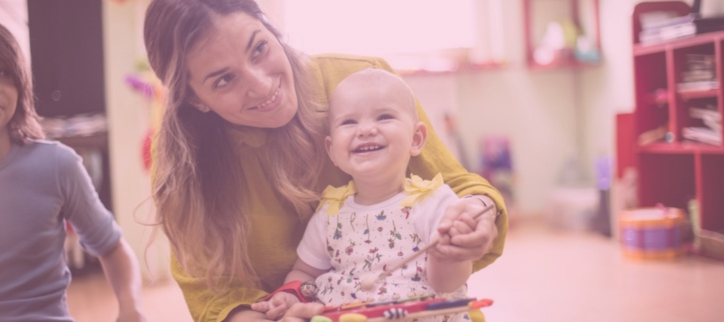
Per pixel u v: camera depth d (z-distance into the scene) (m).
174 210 1.04
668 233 2.61
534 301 2.07
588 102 3.82
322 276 1.00
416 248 0.96
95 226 1.25
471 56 3.83
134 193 2.65
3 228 1.12
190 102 1.03
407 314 0.81
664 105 2.97
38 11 1.74
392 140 0.98
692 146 2.64
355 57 1.19
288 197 1.06
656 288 2.15
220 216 1.06
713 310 1.87
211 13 0.95
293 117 1.07
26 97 1.18
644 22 2.96
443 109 3.76
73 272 2.96
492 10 3.87
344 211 1.03
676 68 2.72
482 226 0.84
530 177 3.88
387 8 3.69
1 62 1.12
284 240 1.10
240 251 1.05
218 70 0.96
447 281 0.90
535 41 3.86
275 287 1.12
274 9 1.09
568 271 2.47
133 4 2.65
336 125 1.02
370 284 0.88
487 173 3.73
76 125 2.77
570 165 3.89
